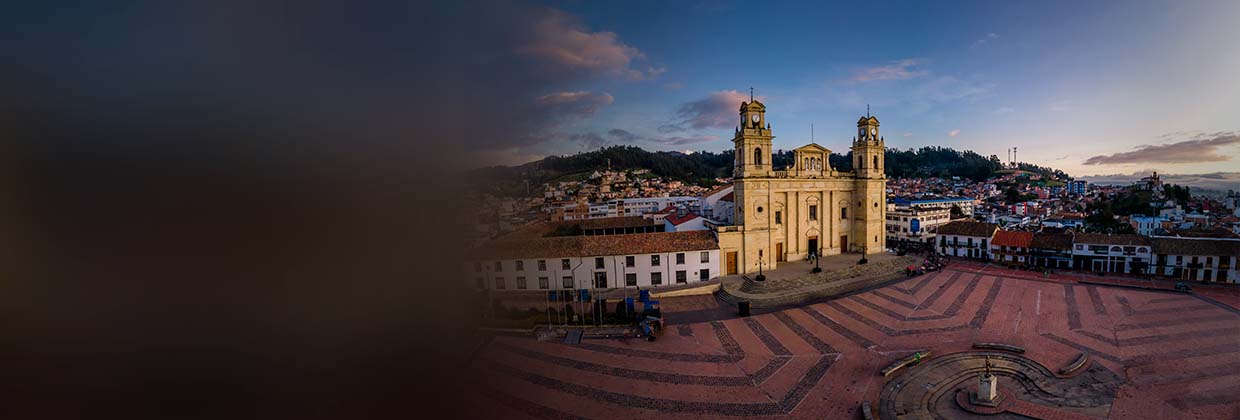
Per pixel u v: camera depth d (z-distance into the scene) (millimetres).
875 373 28359
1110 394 25016
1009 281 49906
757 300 43469
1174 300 41312
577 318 38125
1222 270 48156
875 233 64688
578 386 27188
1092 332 33562
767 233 55000
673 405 25172
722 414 24328
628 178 181750
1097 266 54625
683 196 134125
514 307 40625
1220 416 22656
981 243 62281
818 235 62719
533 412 24281
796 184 59188
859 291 46812
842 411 24484
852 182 64750
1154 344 30984
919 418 23875
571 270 48688
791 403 25281
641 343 33844
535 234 64375
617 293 47312
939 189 174500
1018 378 27250
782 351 31875
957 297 43656
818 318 38500
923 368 28828
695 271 50688
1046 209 110625
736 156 55969
